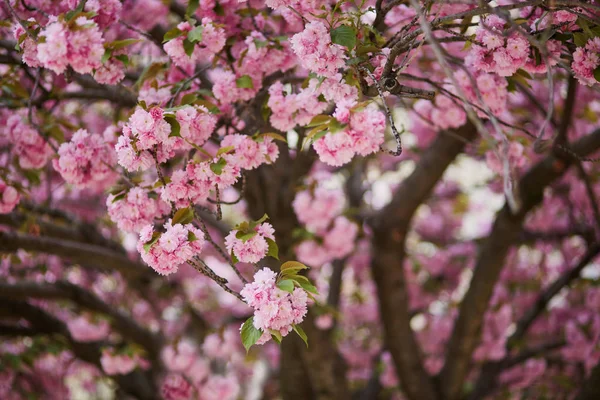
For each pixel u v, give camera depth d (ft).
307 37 7.46
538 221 19.48
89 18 7.86
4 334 16.51
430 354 19.77
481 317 16.07
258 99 9.68
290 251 14.60
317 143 6.93
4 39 10.66
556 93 14.62
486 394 17.88
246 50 8.87
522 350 18.54
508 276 21.74
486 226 24.16
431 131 18.15
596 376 14.40
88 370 23.15
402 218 15.90
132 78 12.00
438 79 11.18
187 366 16.80
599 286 17.17
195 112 7.44
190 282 25.20
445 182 24.36
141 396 18.11
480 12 6.66
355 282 23.59
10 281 16.67
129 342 17.28
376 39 7.89
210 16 9.18
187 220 7.14
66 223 15.78
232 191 18.60
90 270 21.02
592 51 7.68
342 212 15.05
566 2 6.76
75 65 7.09
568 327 17.95
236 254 7.07
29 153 10.50
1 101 11.14
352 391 22.80
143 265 14.74
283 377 16.94
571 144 13.94
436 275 22.16
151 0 11.58
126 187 8.61
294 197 14.96
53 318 17.26
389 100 16.42
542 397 20.15
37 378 20.59
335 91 7.63
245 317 18.08
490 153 10.71
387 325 16.70
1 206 10.19
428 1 7.02
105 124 16.80
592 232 18.43
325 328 16.34
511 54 7.83
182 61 8.77
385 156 21.77
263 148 7.85
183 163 7.95
